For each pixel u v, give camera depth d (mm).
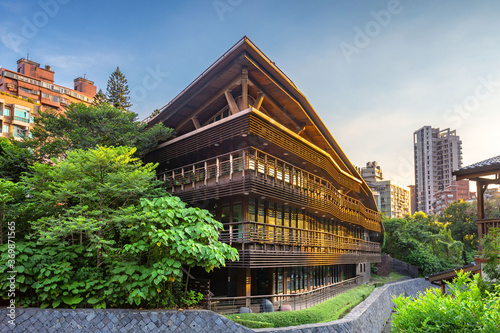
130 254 12859
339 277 31188
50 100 57281
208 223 13562
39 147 20844
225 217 19500
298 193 21172
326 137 27016
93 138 20062
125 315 11539
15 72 54219
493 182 15148
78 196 12922
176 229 12164
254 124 17656
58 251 12508
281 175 21453
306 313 16719
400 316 8023
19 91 54062
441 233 57344
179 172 22859
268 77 19781
